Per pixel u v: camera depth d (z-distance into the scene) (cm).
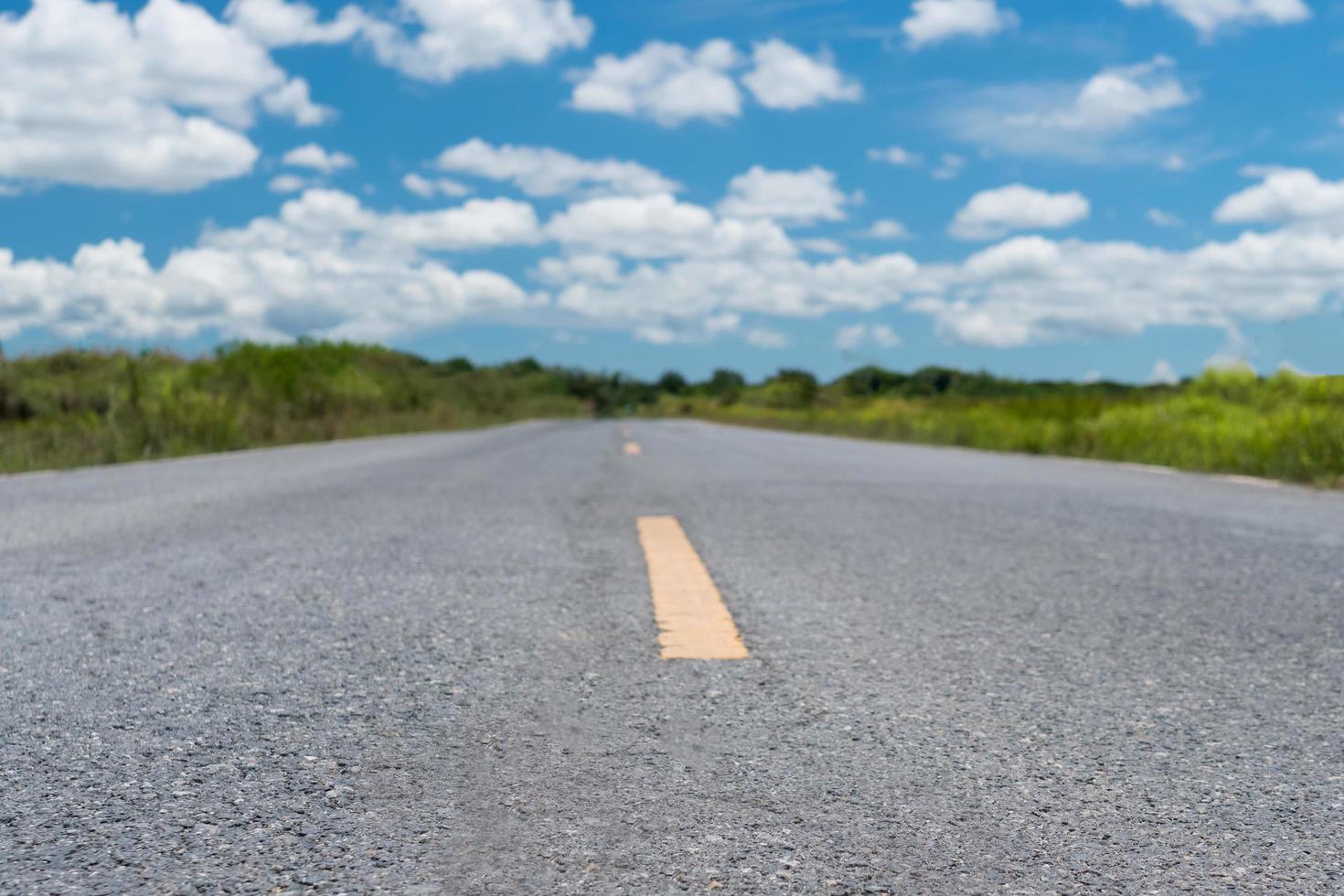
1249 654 258
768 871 138
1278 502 638
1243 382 1539
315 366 2442
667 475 825
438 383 4350
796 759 182
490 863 141
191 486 695
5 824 153
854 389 4566
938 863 141
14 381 1688
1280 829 154
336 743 188
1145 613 305
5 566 373
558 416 5622
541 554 406
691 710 210
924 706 214
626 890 133
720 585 344
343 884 134
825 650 260
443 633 275
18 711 206
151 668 238
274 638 267
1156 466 1077
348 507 564
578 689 224
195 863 140
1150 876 138
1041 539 452
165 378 1780
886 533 471
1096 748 189
